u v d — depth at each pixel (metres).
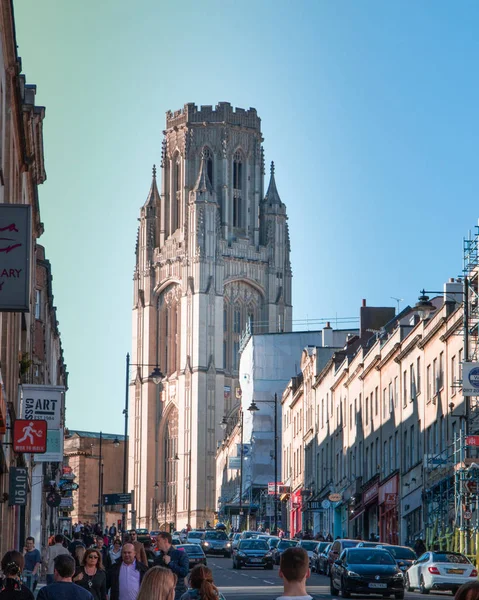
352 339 120.94
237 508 166.62
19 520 60.12
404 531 86.81
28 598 20.62
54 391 52.22
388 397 94.56
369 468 100.44
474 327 69.75
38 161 59.53
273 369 178.12
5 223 29.39
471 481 66.50
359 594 57.09
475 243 71.88
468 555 65.19
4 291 29.19
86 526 107.56
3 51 36.72
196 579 16.83
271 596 54.34
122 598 24.42
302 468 137.50
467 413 68.25
